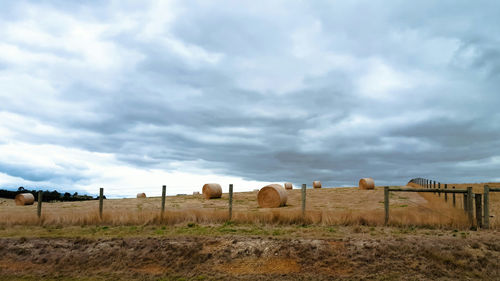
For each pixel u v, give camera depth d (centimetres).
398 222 1251
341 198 2578
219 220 1379
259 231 1162
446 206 1545
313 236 1059
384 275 817
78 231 1241
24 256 995
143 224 1365
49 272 909
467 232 1116
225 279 828
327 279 809
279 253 930
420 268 841
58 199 5106
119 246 1023
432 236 1048
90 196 5631
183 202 2609
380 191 3036
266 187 2216
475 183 3409
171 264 921
